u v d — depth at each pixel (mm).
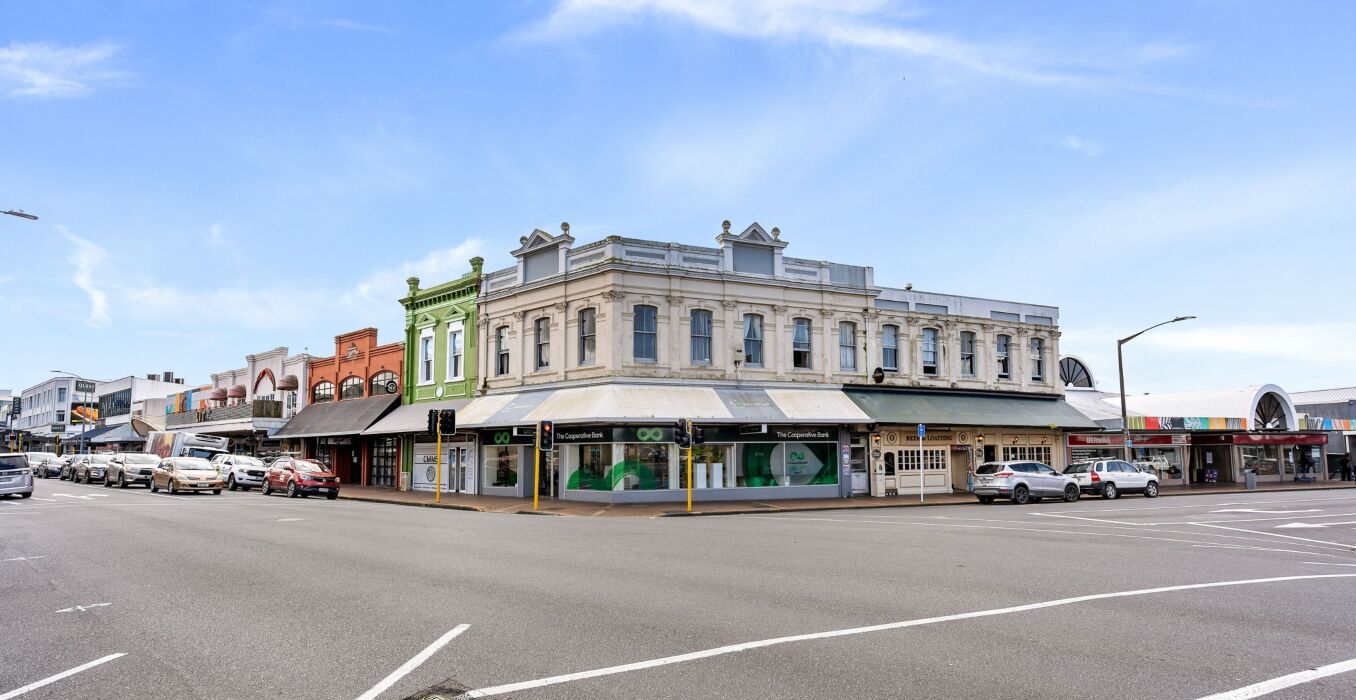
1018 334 38188
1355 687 6137
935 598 9664
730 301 31438
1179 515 23500
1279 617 8641
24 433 92000
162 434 49219
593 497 29359
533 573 11531
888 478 33469
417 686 6195
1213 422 44000
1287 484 45781
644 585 10523
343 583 10672
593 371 30094
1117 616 8664
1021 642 7508
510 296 33906
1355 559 13711
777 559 13102
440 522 20375
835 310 33594
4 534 17000
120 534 16766
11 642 7695
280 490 34500
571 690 6082
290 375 49156
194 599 9648
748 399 30641
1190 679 6340
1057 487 30906
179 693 6074
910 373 35094
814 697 5906
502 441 32969
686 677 6406
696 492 29797
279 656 7070
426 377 38594
